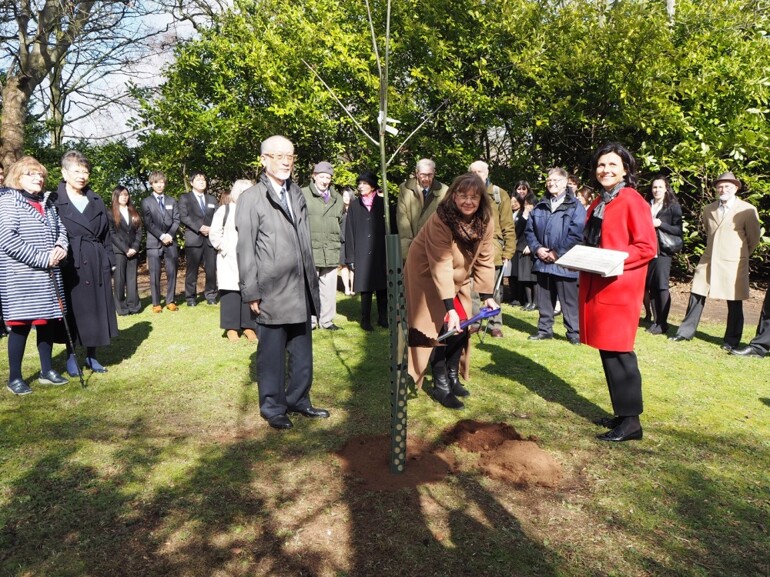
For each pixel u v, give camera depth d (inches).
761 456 139.7
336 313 321.4
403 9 396.2
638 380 145.5
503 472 128.3
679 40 394.0
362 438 146.1
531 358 223.6
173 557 98.9
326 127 412.5
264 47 405.4
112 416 162.4
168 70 471.2
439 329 162.6
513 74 394.9
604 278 142.5
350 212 285.4
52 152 581.0
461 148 405.1
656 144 392.5
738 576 94.7
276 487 122.3
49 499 117.1
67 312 193.2
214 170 480.4
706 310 343.9
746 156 390.6
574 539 104.3
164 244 327.9
